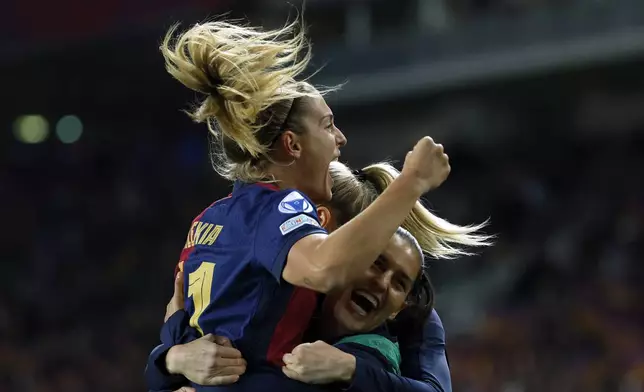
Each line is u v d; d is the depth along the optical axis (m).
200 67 5.17
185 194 41.09
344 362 4.98
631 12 30.28
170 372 5.29
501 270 32.16
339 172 5.95
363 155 39.22
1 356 32.53
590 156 35.66
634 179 33.62
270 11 34.88
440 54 34.50
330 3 36.44
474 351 27.53
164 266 37.34
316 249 4.63
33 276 38.44
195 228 5.43
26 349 33.34
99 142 44.53
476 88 36.16
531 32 32.53
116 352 32.97
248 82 5.05
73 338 33.91
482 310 29.98
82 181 43.44
